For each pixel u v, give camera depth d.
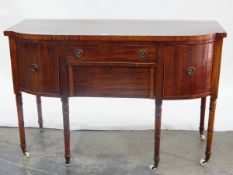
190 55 2.26
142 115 3.09
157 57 2.26
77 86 2.38
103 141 2.93
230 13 2.87
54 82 2.37
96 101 3.08
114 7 2.92
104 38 2.22
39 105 2.98
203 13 2.89
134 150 2.80
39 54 2.32
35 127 3.15
